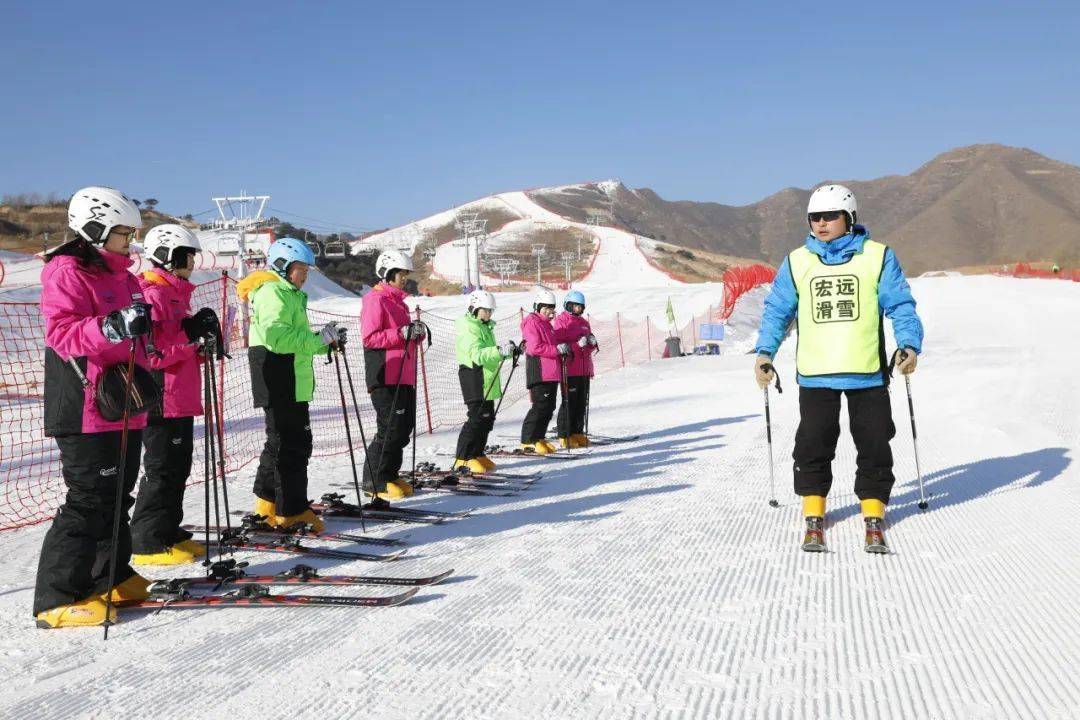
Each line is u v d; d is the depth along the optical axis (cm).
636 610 298
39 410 1024
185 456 416
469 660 253
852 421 407
